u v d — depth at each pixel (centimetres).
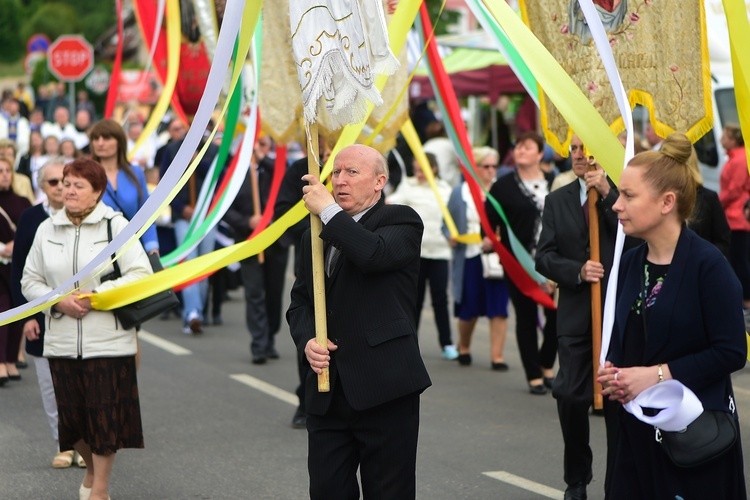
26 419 939
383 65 509
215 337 1377
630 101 674
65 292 655
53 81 3975
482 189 956
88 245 670
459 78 2003
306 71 519
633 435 457
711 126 656
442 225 1216
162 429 899
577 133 564
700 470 440
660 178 444
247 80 1016
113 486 734
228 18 541
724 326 436
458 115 960
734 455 444
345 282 517
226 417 944
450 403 998
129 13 4503
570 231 698
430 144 1862
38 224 760
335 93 522
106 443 653
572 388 670
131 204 834
